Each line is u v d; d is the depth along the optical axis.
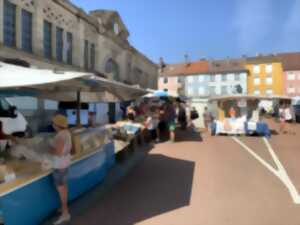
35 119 14.89
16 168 4.94
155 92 16.47
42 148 5.57
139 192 6.29
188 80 65.38
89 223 4.73
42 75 4.45
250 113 17.56
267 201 5.69
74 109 12.59
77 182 5.89
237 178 7.34
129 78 30.86
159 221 4.80
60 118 4.94
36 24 15.43
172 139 13.75
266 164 8.92
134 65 32.44
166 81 66.94
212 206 5.45
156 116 14.68
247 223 4.70
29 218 4.42
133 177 7.48
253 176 7.52
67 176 4.96
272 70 62.22
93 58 22.34
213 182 7.00
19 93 6.07
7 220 3.95
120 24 26.91
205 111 20.66
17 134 8.87
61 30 18.03
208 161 9.41
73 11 18.83
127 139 10.09
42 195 4.78
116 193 6.22
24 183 4.31
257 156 10.23
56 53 17.56
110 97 8.95
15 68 4.79
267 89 62.59
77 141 5.92
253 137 15.77
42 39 15.95
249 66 63.62
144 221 4.81
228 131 16.45
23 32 14.79
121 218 4.93
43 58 15.80
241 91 61.72
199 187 6.61
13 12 14.15
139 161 9.42
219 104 17.84
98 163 6.95
